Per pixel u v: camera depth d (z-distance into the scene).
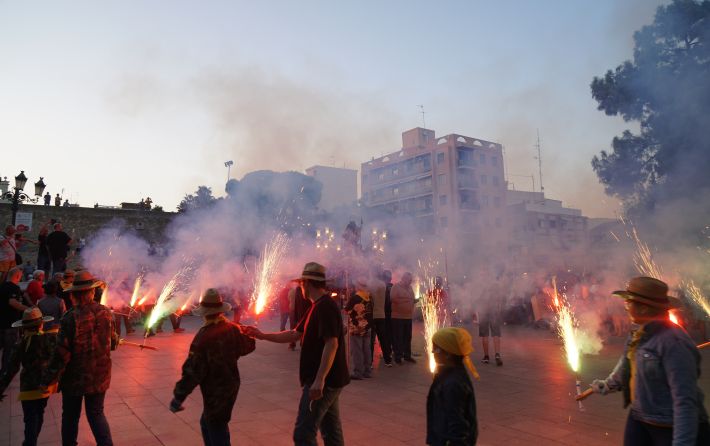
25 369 4.72
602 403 6.68
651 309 3.06
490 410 6.37
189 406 6.44
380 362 10.29
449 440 2.80
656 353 2.87
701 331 12.44
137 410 6.25
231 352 4.12
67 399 4.42
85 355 4.46
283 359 10.30
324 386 3.91
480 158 53.16
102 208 28.44
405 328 10.06
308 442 3.77
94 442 5.07
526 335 14.87
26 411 4.70
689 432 2.61
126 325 14.51
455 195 50.62
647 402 2.90
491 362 10.02
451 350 2.98
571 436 5.32
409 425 5.78
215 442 3.96
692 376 2.74
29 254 26.20
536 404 6.66
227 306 4.17
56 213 27.44
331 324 3.91
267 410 6.38
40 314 4.84
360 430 5.59
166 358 10.21
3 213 26.44
